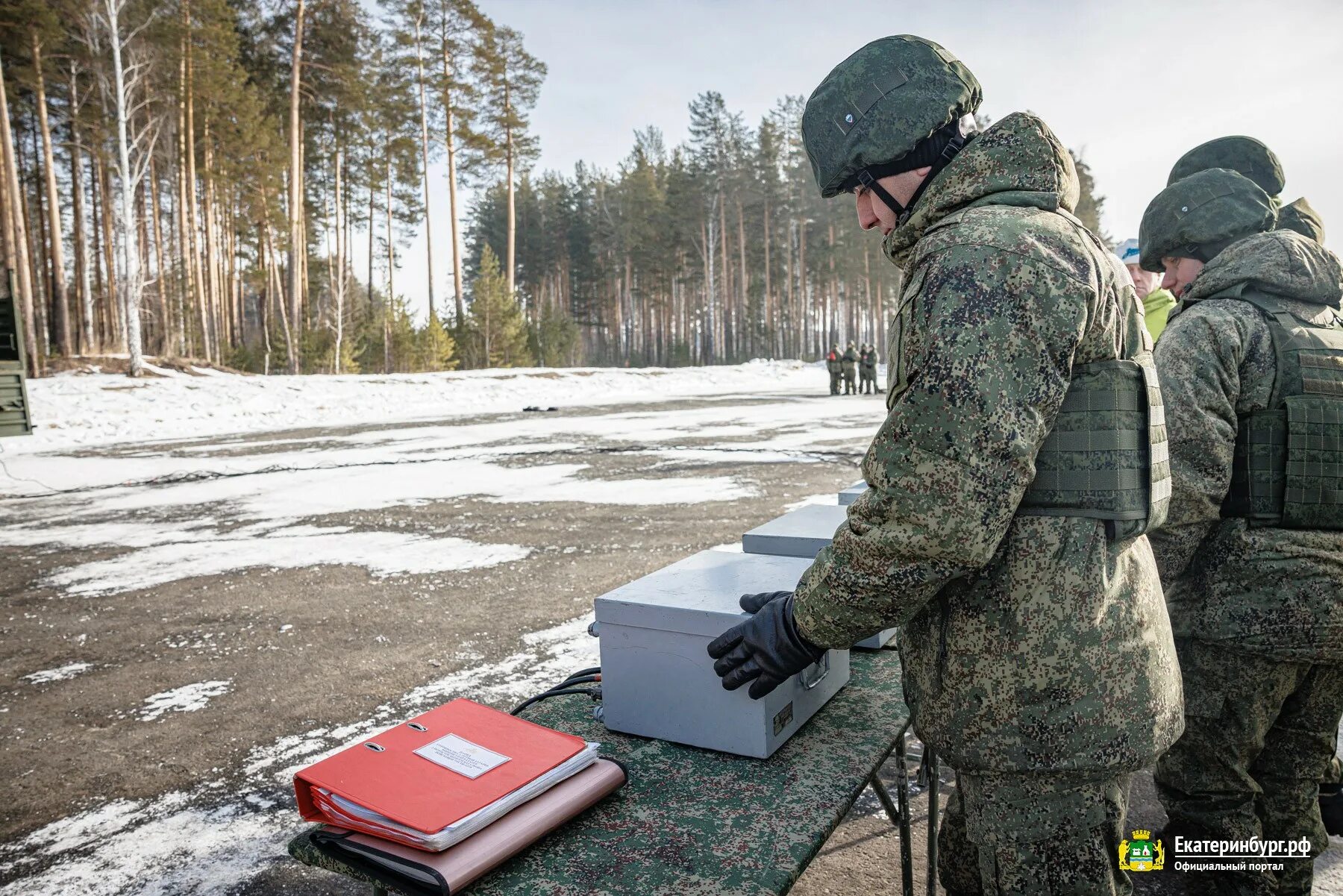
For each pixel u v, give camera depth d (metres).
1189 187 2.08
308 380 22.22
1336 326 1.86
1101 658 1.21
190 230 32.50
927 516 1.12
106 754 3.20
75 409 17.41
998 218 1.18
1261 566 1.72
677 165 58.72
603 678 1.61
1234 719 1.79
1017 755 1.22
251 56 34.91
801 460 10.73
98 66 23.84
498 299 38.38
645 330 68.06
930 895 1.85
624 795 1.36
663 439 13.46
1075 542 1.21
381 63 36.25
